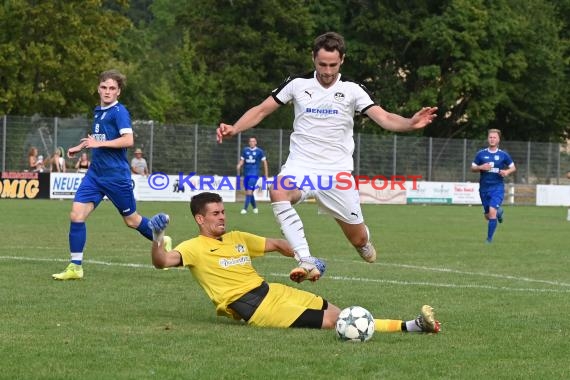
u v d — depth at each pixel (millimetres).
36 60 108188
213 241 18578
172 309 20516
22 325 17969
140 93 134625
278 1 127500
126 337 16797
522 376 14055
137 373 13867
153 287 24234
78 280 25438
